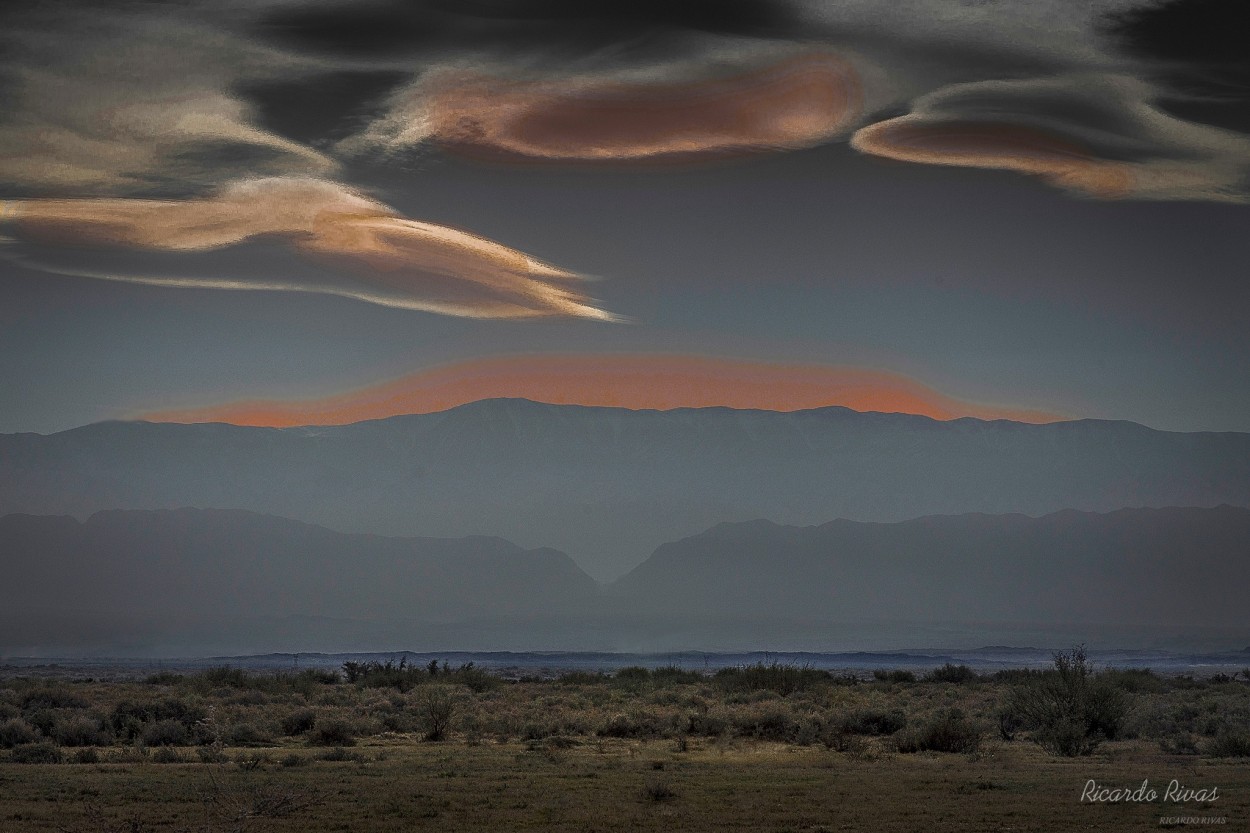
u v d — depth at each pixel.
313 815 59.00
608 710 140.00
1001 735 104.69
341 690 185.62
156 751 88.81
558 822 57.34
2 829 54.66
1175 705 138.12
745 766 80.75
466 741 100.00
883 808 61.16
